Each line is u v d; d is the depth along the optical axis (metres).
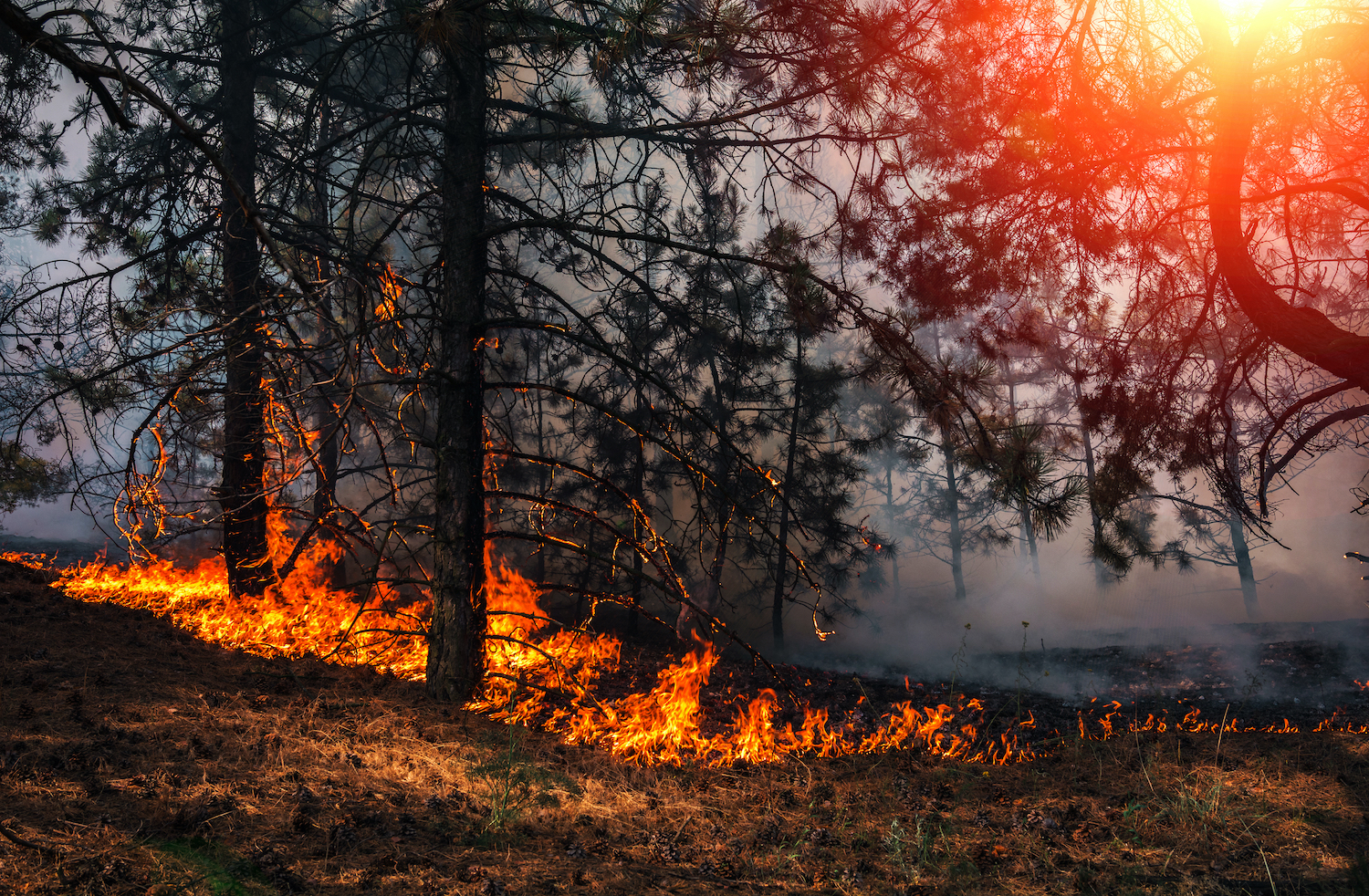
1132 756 6.30
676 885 3.95
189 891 3.15
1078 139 6.30
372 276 7.84
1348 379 5.34
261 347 7.40
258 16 10.88
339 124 11.25
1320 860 4.29
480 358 7.68
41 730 4.58
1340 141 6.46
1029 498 7.03
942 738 7.11
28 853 3.20
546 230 9.73
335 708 6.20
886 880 4.18
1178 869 4.28
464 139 7.74
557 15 7.22
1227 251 5.60
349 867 3.64
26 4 8.25
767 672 10.09
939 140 7.09
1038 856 4.46
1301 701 8.25
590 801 5.06
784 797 5.46
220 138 10.20
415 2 6.52
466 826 4.36
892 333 7.10
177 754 4.61
